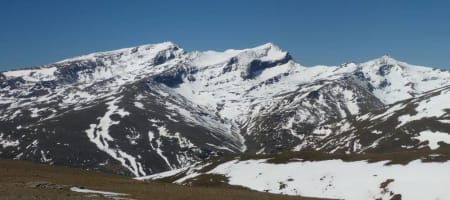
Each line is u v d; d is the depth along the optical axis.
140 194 70.12
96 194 65.12
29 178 81.19
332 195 103.44
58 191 64.69
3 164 106.44
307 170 122.81
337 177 112.94
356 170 113.88
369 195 98.06
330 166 121.44
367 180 105.06
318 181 113.62
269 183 120.25
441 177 96.00
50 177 87.19
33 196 55.66
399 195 93.06
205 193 76.31
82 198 57.09
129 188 78.31
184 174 168.62
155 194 71.06
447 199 86.75
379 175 106.31
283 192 112.31
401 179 99.81
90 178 93.94
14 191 59.81
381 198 95.25
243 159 149.12
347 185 105.94
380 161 116.56
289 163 131.75
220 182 130.88
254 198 73.62
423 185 94.44
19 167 103.44
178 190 79.25
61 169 110.25
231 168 141.00
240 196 75.12
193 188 85.94
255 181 124.94
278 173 125.50
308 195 106.88
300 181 116.56
